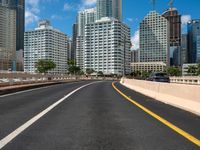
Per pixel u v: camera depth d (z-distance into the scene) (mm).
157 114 11336
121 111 12148
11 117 10406
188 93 13141
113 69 120375
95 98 18609
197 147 6234
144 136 7305
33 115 10898
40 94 22188
